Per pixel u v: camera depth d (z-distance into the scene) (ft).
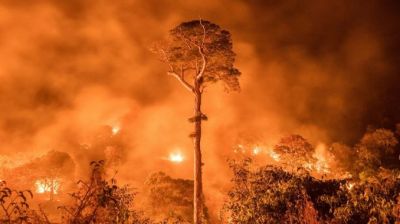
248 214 44.01
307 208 39.47
